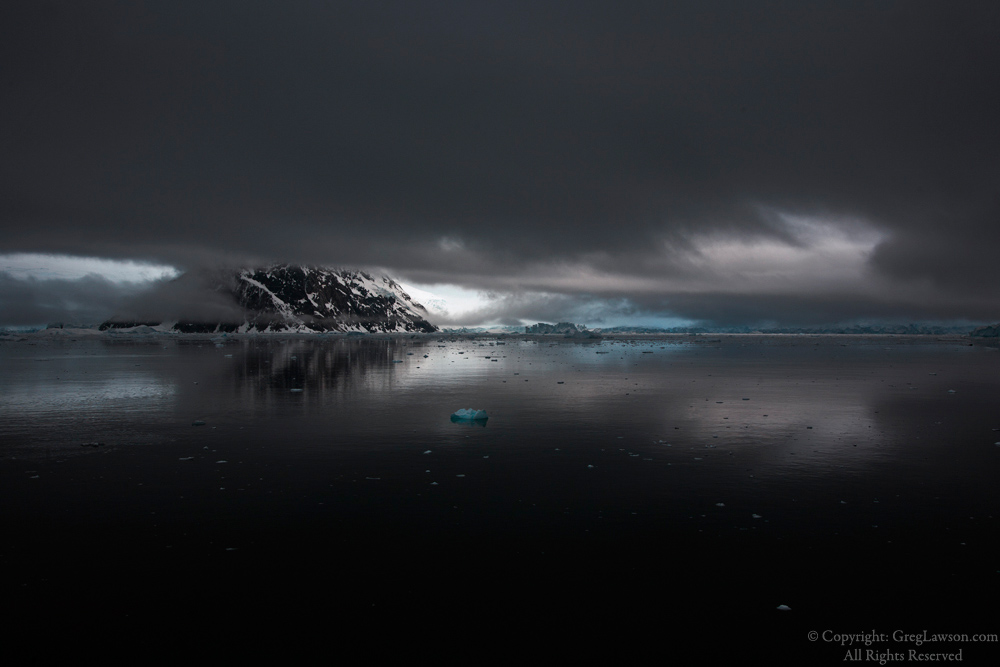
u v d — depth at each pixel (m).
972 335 168.38
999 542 9.10
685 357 65.69
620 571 8.09
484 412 19.94
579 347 98.81
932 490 11.70
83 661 6.07
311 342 127.62
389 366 46.84
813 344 125.06
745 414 21.31
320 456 14.37
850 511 10.47
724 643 6.44
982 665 6.05
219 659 6.10
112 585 7.65
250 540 9.08
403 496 11.21
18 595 7.40
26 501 10.84
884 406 23.50
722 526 9.73
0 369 42.38
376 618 6.88
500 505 10.73
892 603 7.30
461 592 7.49
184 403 23.66
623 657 6.17
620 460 14.08
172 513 10.23
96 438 16.47
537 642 6.42
